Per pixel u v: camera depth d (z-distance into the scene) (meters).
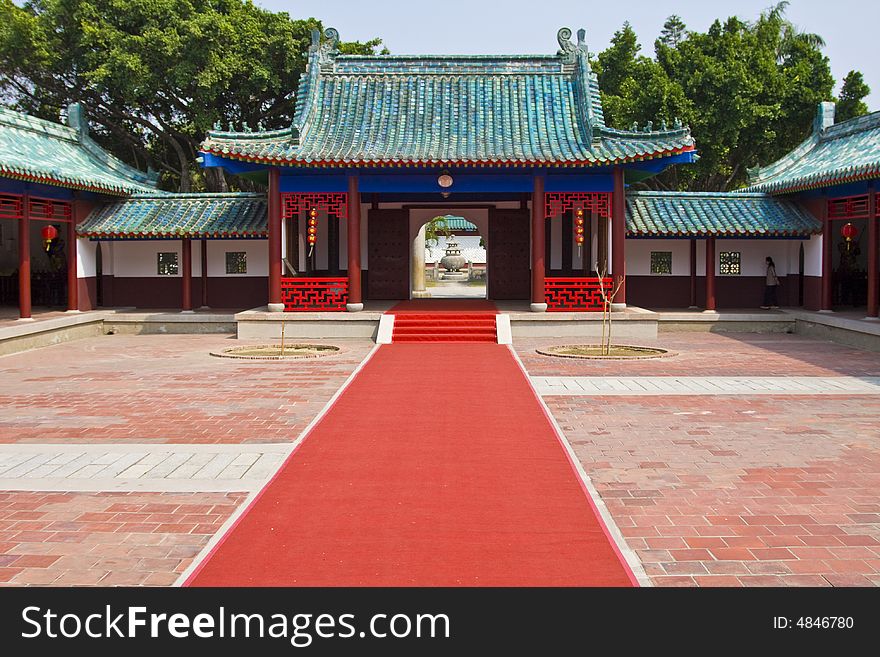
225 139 20.92
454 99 22.75
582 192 21.19
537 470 8.40
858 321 19.34
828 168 21.98
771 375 14.55
